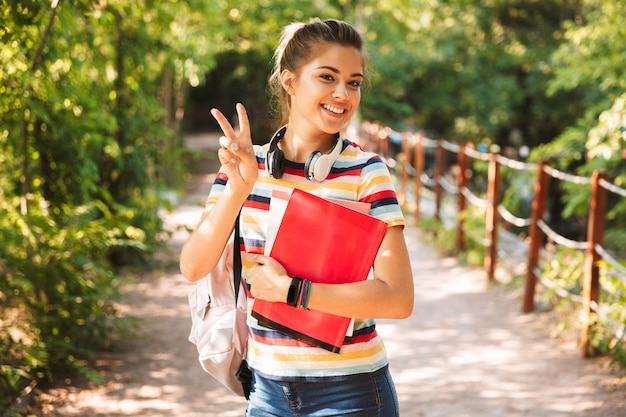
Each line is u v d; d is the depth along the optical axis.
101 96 7.58
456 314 6.20
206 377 4.79
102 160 7.62
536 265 6.02
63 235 5.16
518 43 21.25
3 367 4.07
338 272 1.84
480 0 21.66
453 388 4.56
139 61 8.20
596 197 4.79
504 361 5.00
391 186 1.89
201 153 10.97
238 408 4.29
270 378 1.94
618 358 4.73
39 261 5.07
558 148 9.77
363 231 1.83
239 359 2.09
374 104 20.41
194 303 2.13
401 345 5.46
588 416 4.04
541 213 5.94
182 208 12.29
